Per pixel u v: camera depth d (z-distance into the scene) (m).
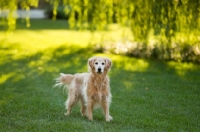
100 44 17.33
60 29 27.78
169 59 14.91
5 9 15.53
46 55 15.93
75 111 8.17
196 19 13.52
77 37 22.64
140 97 9.31
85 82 7.43
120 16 14.98
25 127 6.59
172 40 15.67
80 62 14.32
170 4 13.61
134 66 13.63
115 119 7.35
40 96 9.15
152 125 7.01
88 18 15.61
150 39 17.92
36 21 34.34
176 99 9.20
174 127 6.92
